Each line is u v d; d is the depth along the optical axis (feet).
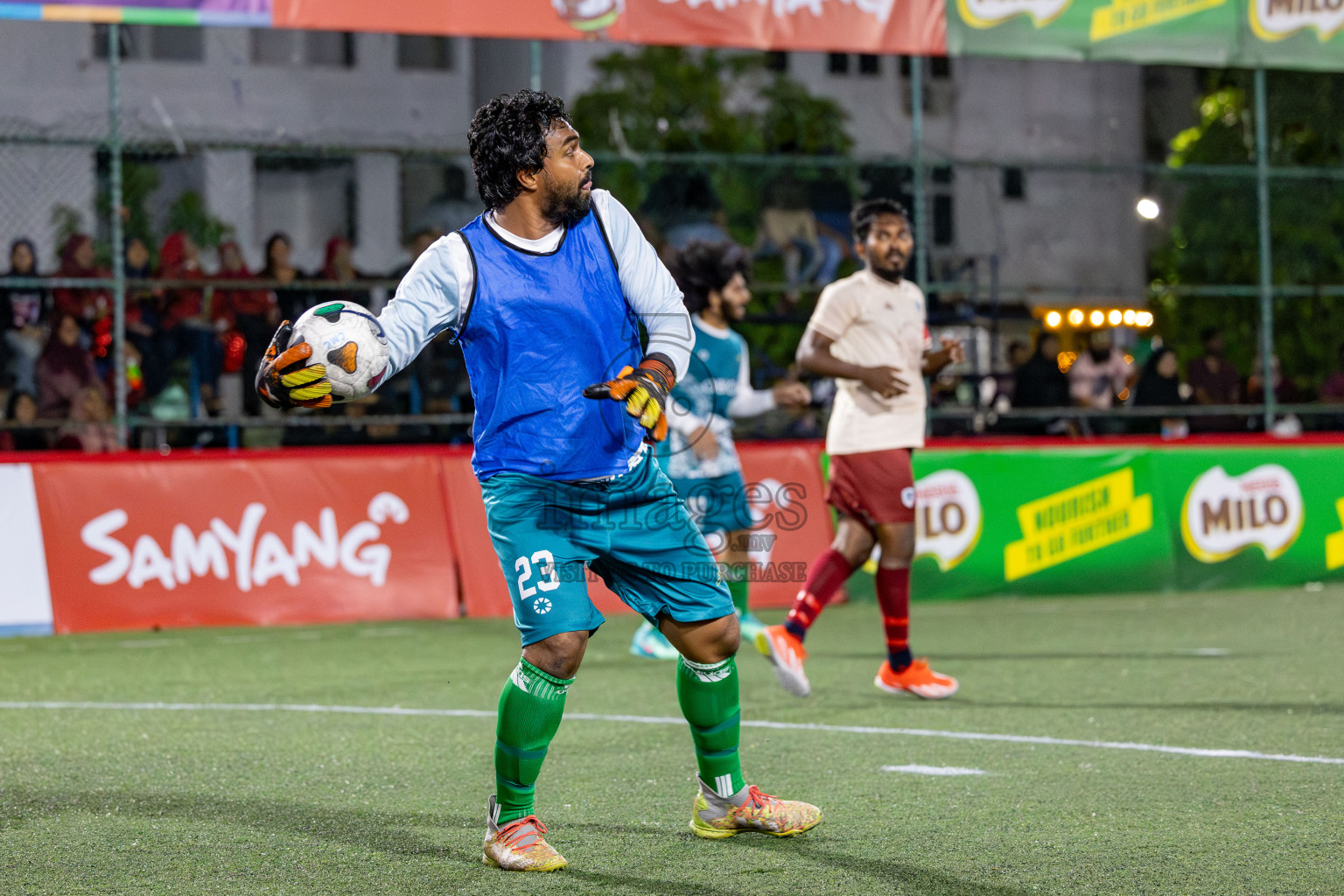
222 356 65.62
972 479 59.62
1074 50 59.16
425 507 56.24
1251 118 86.07
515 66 111.96
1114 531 60.90
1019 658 41.73
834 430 35.19
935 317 69.56
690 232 72.28
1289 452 63.10
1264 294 67.05
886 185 75.46
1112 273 104.27
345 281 63.82
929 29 57.88
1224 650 42.63
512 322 18.97
